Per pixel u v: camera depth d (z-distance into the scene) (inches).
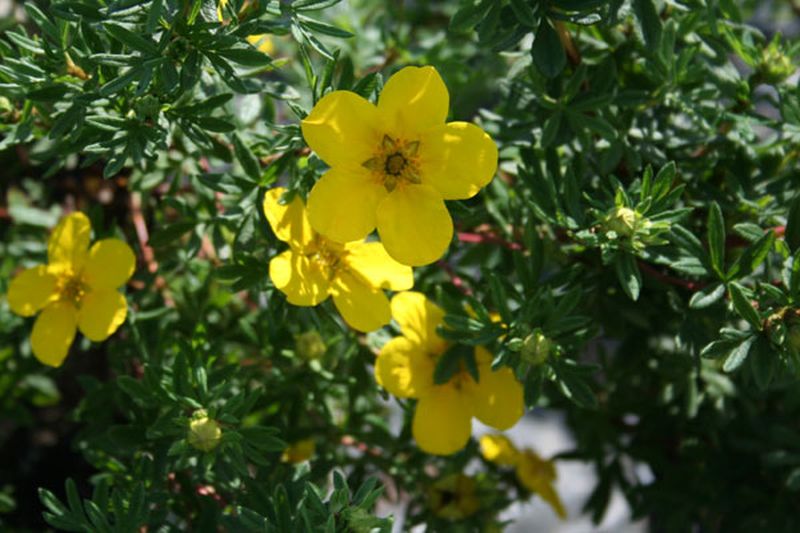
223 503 12.8
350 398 13.6
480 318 11.8
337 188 11.0
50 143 13.8
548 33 11.8
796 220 11.8
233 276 12.1
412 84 11.0
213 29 11.2
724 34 13.0
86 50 11.6
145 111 11.4
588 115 12.8
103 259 12.4
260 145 12.6
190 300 13.9
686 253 11.7
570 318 11.7
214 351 12.6
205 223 13.0
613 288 13.0
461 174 11.1
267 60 11.3
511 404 12.3
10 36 11.6
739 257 11.6
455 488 14.0
